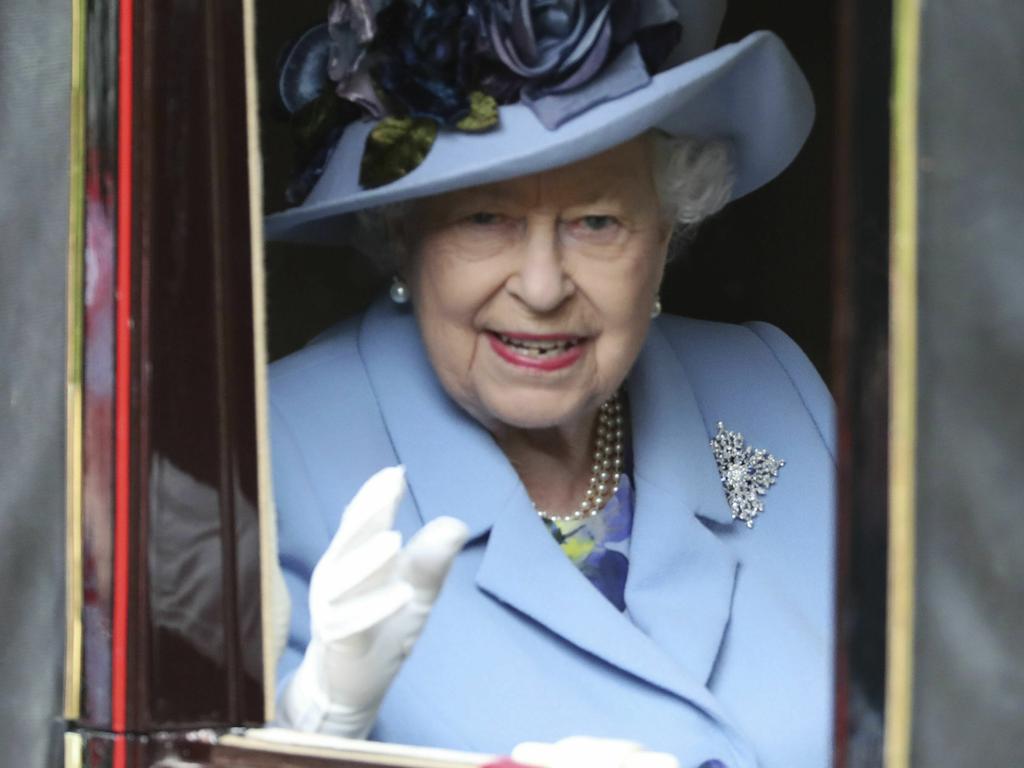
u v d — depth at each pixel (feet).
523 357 20.61
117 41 16.85
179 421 17.02
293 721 17.58
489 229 20.38
